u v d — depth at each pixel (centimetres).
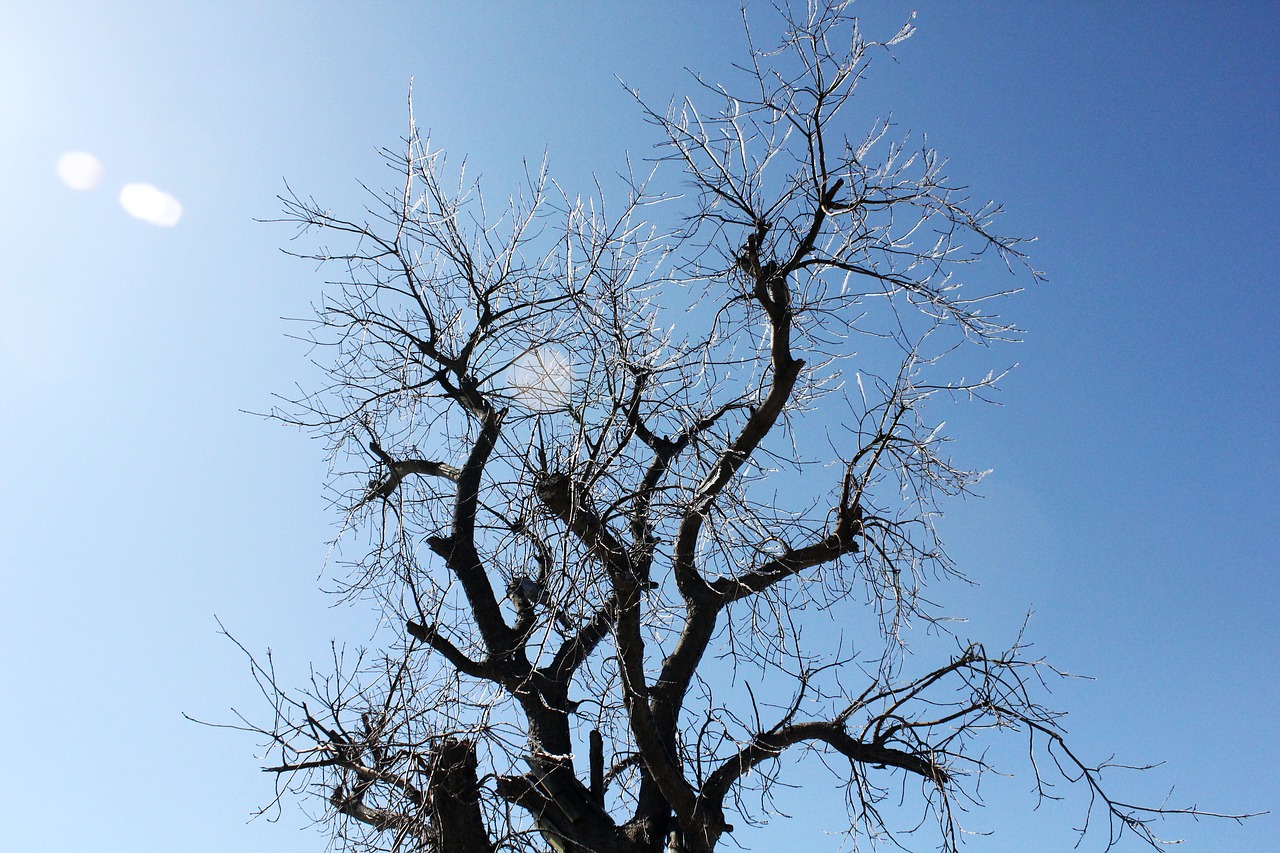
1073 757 747
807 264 815
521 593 770
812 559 823
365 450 930
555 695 794
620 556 649
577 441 645
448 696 680
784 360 800
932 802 746
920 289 815
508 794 741
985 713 760
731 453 782
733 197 800
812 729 784
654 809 762
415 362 905
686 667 825
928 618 805
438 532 850
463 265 907
